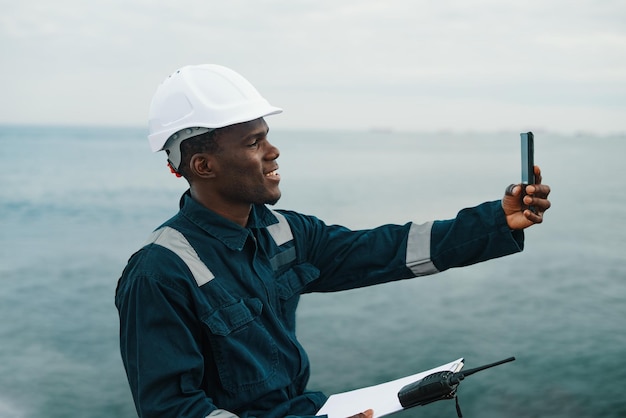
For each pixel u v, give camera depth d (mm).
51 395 6348
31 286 10062
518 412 5914
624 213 15055
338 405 1540
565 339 7645
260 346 1546
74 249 12609
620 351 7270
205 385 1536
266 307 1589
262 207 1713
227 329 1499
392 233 1775
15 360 7234
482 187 21125
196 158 1563
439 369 1512
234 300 1529
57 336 7980
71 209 17250
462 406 6031
